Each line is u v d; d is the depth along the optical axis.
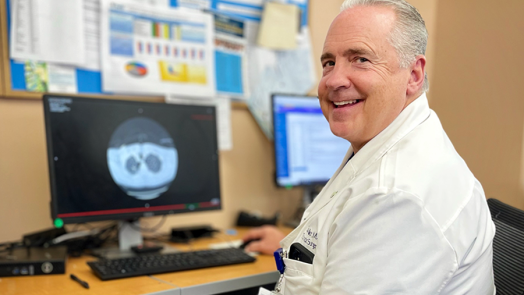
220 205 1.56
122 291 0.98
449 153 0.84
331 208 0.86
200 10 1.74
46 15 1.42
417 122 0.89
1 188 1.38
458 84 2.23
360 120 0.90
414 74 0.91
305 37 2.04
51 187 1.21
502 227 0.98
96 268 1.10
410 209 0.72
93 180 1.29
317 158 1.90
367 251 0.73
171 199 1.45
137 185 1.38
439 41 2.31
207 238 1.60
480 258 0.81
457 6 2.24
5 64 1.37
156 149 1.43
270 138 1.95
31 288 1.00
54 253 1.20
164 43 1.66
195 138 1.53
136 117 1.40
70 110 1.27
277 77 1.96
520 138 2.00
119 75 1.56
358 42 0.87
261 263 1.25
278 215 1.87
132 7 1.58
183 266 1.15
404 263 0.70
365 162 0.90
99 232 1.47
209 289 1.05
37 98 1.43
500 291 0.91
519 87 2.01
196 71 1.73
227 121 1.82
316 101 1.92
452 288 0.77
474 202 0.79
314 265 0.84
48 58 1.42
